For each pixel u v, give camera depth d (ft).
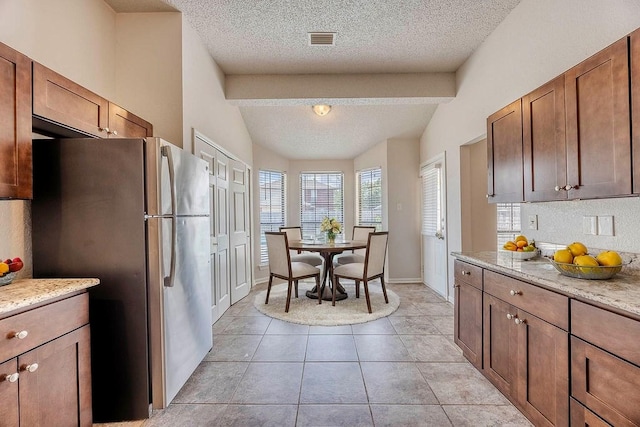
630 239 5.27
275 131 15.03
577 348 4.23
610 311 3.75
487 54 9.53
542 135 5.85
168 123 8.36
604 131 4.51
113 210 5.60
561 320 4.50
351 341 8.87
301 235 16.43
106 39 8.02
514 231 12.00
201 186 7.61
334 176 18.08
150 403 5.83
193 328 7.07
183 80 8.43
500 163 7.33
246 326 10.09
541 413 4.95
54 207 5.55
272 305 12.13
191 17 8.52
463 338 7.78
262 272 16.07
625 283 4.57
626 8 5.26
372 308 11.58
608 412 3.75
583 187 4.91
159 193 5.76
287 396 6.31
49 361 4.26
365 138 15.76
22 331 3.84
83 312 4.91
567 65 6.53
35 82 4.70
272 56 10.46
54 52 6.41
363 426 5.43
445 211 12.69
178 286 6.40
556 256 5.26
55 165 5.56
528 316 5.26
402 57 10.61
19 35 5.66
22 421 3.85
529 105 6.23
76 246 5.57
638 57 3.99
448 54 10.48
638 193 4.03
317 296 13.03
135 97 8.36
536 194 6.04
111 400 5.62
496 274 6.23
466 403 6.01
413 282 15.74
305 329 9.80
